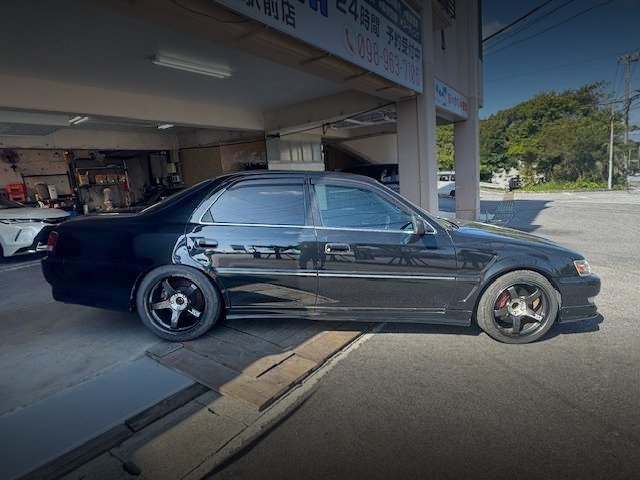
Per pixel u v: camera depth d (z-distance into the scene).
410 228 3.13
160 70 6.38
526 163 28.80
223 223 3.11
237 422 2.21
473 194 10.82
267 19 3.73
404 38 6.46
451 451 1.96
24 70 5.88
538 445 1.98
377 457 1.93
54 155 11.85
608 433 2.06
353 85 6.24
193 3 3.35
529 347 3.06
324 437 2.08
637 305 3.93
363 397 2.43
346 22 4.92
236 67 6.48
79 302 3.22
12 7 3.97
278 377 2.59
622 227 8.99
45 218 6.57
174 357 2.88
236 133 11.80
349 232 3.09
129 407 2.31
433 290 3.10
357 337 3.27
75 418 2.21
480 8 10.73
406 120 7.63
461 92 10.09
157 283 3.10
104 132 11.30
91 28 4.63
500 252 3.06
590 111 28.52
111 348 3.06
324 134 14.20
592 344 3.08
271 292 3.12
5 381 2.59
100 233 3.17
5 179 10.82
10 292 4.68
